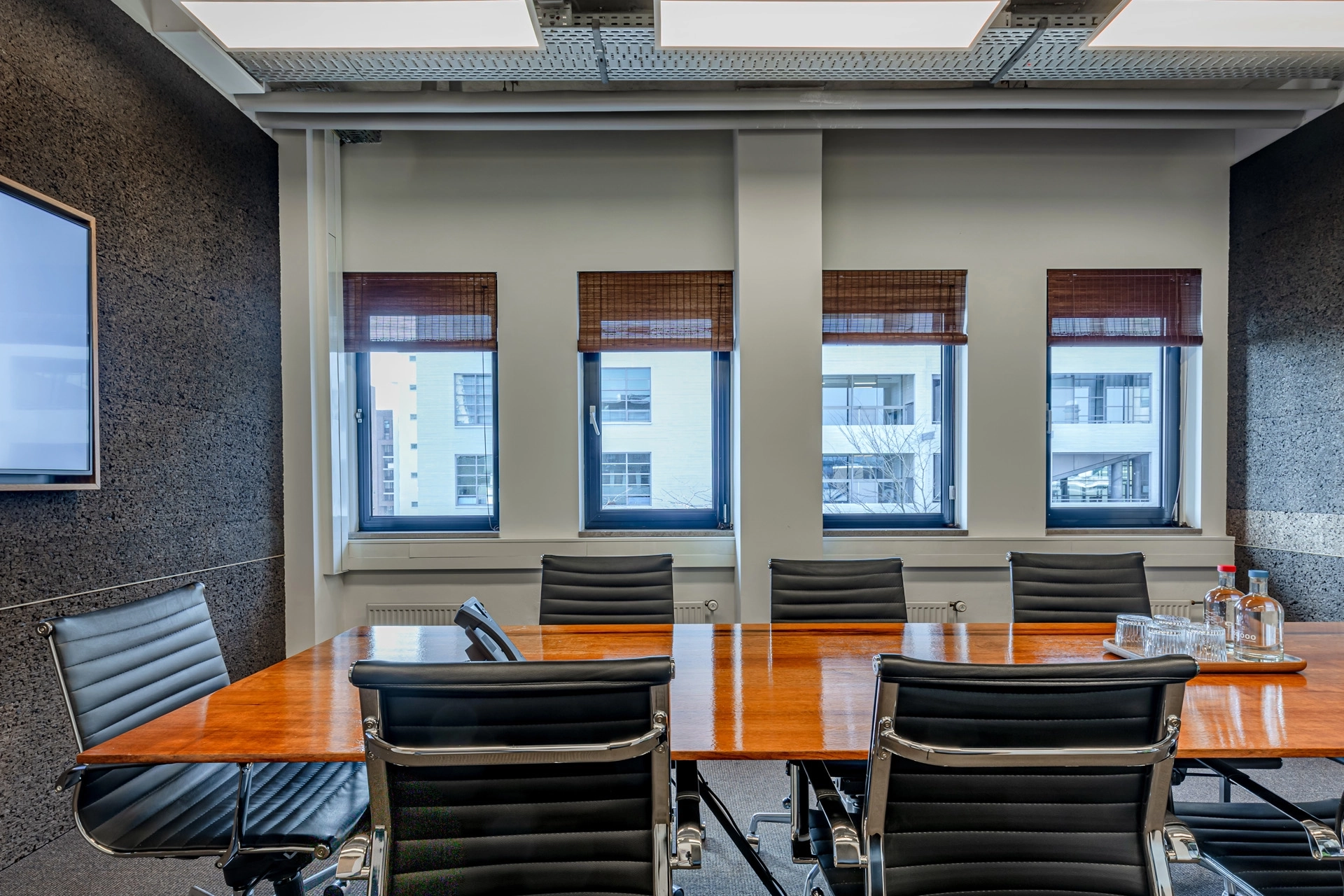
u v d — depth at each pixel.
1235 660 1.77
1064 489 3.83
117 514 2.41
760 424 3.46
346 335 3.70
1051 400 3.80
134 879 2.00
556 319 3.69
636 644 2.05
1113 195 3.71
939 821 1.10
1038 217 3.70
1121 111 3.30
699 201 3.70
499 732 1.03
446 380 3.78
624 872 1.09
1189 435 3.79
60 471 2.09
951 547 3.61
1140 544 3.62
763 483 3.45
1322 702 1.50
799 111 3.31
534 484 3.69
